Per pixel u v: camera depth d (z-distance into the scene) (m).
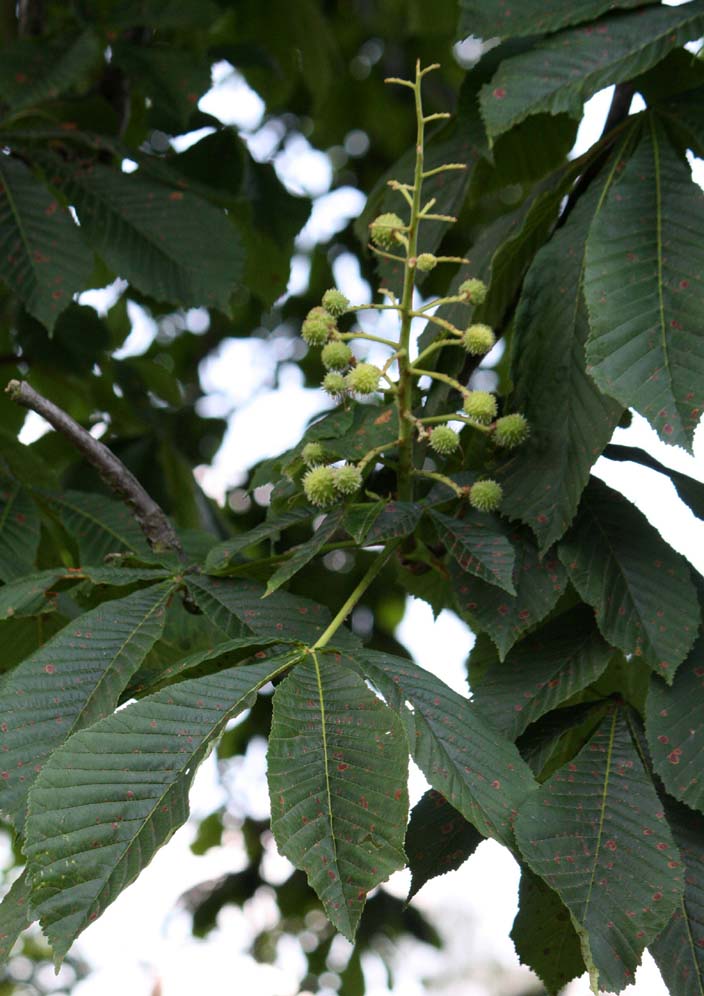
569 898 1.57
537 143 2.62
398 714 1.62
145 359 4.23
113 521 2.71
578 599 2.17
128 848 1.50
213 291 2.87
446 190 2.59
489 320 2.40
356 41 5.82
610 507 1.97
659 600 1.86
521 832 1.61
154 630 1.90
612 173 2.06
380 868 1.47
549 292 2.02
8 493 2.69
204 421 4.27
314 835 1.49
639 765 1.75
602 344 1.77
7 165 2.83
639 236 1.86
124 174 2.97
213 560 1.96
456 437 1.93
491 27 2.01
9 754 1.72
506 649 1.87
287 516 2.04
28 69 3.02
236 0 4.42
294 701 1.61
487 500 1.92
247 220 4.09
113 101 3.62
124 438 3.96
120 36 3.25
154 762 1.55
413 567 2.33
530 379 2.00
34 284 2.74
